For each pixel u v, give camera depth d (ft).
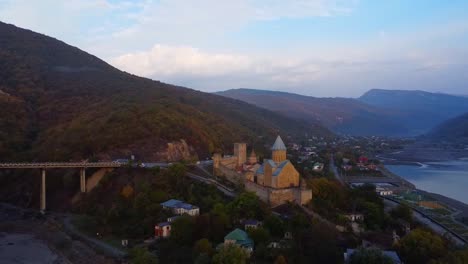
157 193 523.70
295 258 373.81
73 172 652.89
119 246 453.17
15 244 496.23
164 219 470.39
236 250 357.00
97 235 493.36
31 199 651.25
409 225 514.68
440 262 345.51
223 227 429.38
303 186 508.94
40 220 581.12
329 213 489.67
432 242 395.96
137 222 492.13
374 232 456.45
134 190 564.30
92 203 588.91
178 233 423.23
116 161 650.02
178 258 393.29
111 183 604.90
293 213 475.31
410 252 387.96
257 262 369.91
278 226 427.33
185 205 487.61
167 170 576.20
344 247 407.44
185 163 653.30
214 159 626.23
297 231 417.08
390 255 371.15
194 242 418.51
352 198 556.10
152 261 386.32
